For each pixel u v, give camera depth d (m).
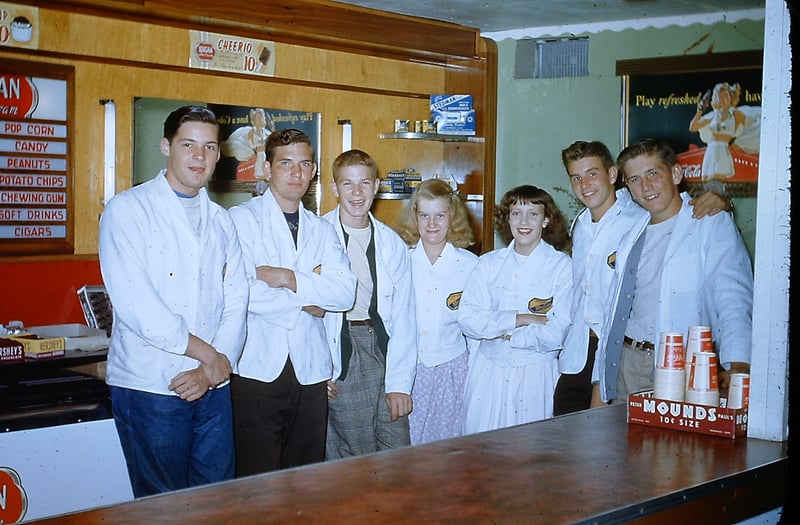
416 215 4.17
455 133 5.22
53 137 3.82
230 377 3.45
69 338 3.50
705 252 3.67
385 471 1.99
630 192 4.04
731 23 4.91
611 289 3.89
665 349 2.48
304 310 3.54
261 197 3.64
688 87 5.04
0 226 3.70
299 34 4.53
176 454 3.07
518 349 4.13
